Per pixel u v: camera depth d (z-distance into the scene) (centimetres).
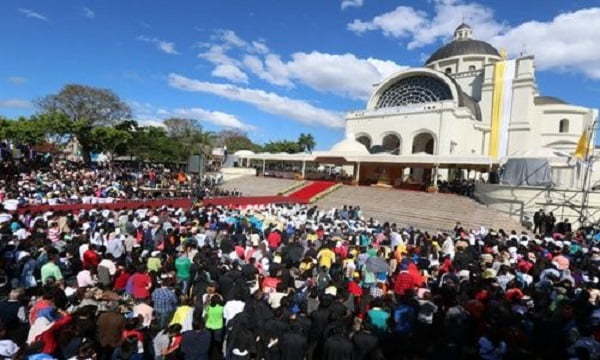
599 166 2589
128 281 750
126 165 5862
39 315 557
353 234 1428
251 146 8962
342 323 607
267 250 1114
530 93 4638
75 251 916
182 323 651
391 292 865
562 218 2189
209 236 1214
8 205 1605
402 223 2511
